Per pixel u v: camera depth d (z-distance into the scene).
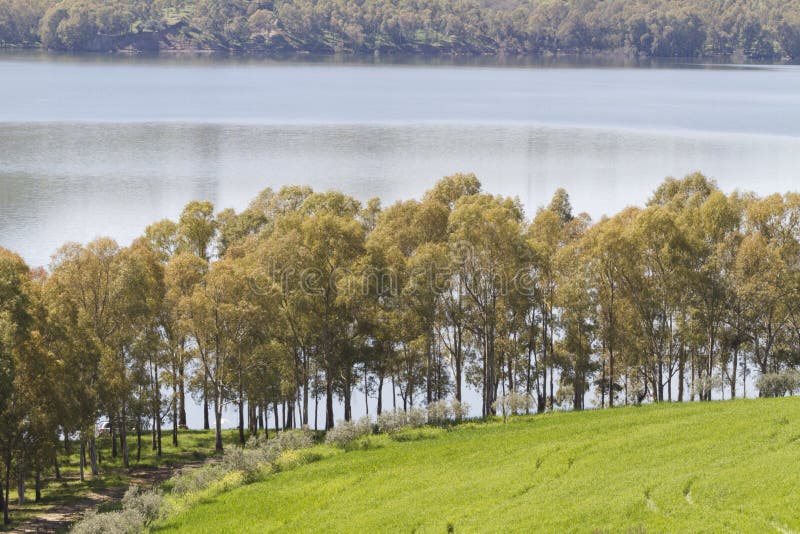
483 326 85.88
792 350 88.75
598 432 63.75
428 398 83.62
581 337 88.12
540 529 44.00
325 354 81.56
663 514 42.88
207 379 84.75
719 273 82.88
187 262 83.88
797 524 39.28
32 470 67.12
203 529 54.12
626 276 82.44
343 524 51.56
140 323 78.62
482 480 55.75
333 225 80.38
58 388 64.44
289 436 73.12
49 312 67.62
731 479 45.88
